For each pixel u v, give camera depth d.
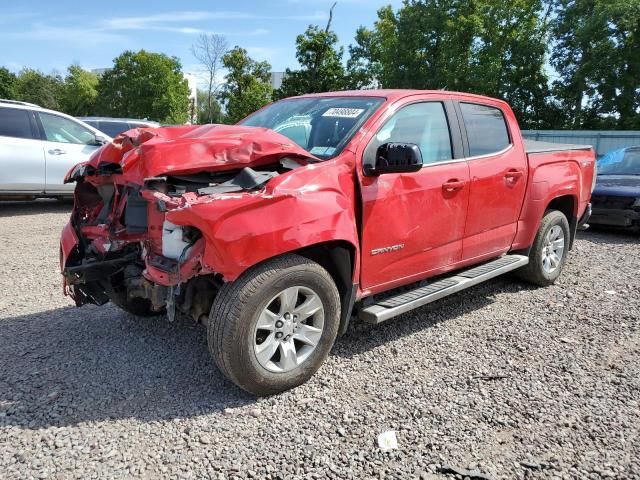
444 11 38.06
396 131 3.95
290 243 3.10
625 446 2.90
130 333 4.33
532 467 2.72
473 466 2.72
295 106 4.53
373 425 3.07
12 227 8.67
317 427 3.04
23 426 3.02
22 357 3.89
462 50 38.09
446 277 4.57
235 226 2.94
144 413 3.17
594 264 6.68
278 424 3.07
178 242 3.14
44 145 9.57
